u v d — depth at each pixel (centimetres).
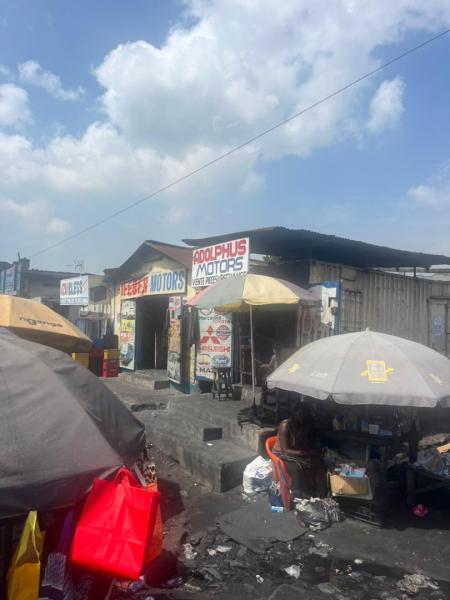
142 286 1381
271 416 755
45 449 306
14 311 544
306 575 416
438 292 1267
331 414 588
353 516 524
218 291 728
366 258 1091
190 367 1123
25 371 353
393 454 584
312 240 910
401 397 463
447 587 399
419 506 537
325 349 548
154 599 379
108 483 308
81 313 1714
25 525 285
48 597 295
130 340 1446
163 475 672
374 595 387
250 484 598
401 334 1142
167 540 479
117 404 426
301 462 556
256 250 1023
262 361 976
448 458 564
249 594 390
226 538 480
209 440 738
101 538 296
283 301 683
